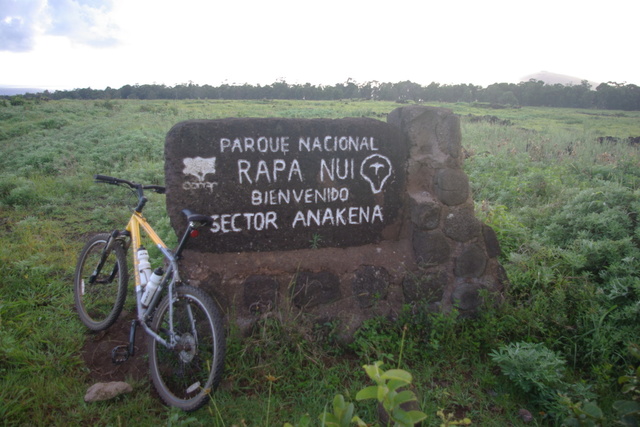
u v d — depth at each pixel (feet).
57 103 107.34
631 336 10.73
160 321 9.32
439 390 9.66
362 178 11.86
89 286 13.56
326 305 11.55
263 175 11.15
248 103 171.12
